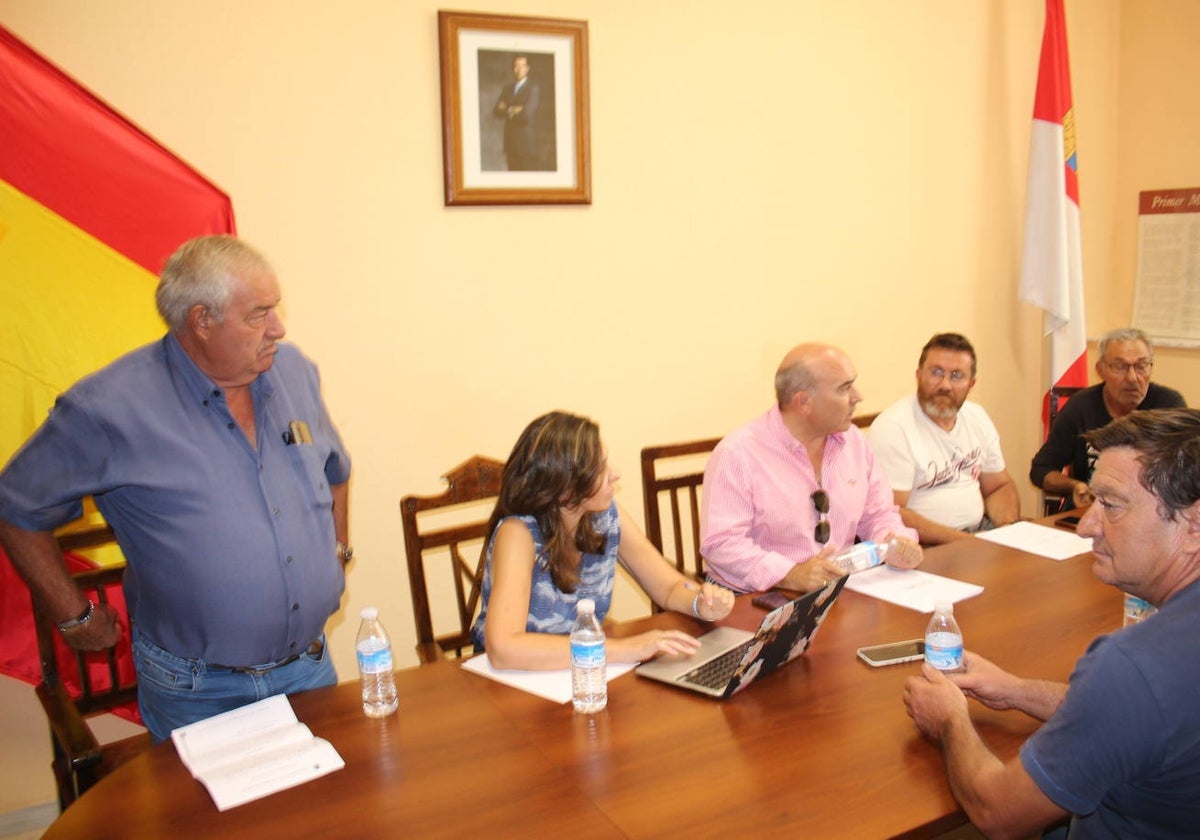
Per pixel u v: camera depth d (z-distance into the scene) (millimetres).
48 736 2570
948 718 1353
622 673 1663
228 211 2441
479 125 2791
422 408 2855
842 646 1752
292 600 1754
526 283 2957
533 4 2828
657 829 1195
